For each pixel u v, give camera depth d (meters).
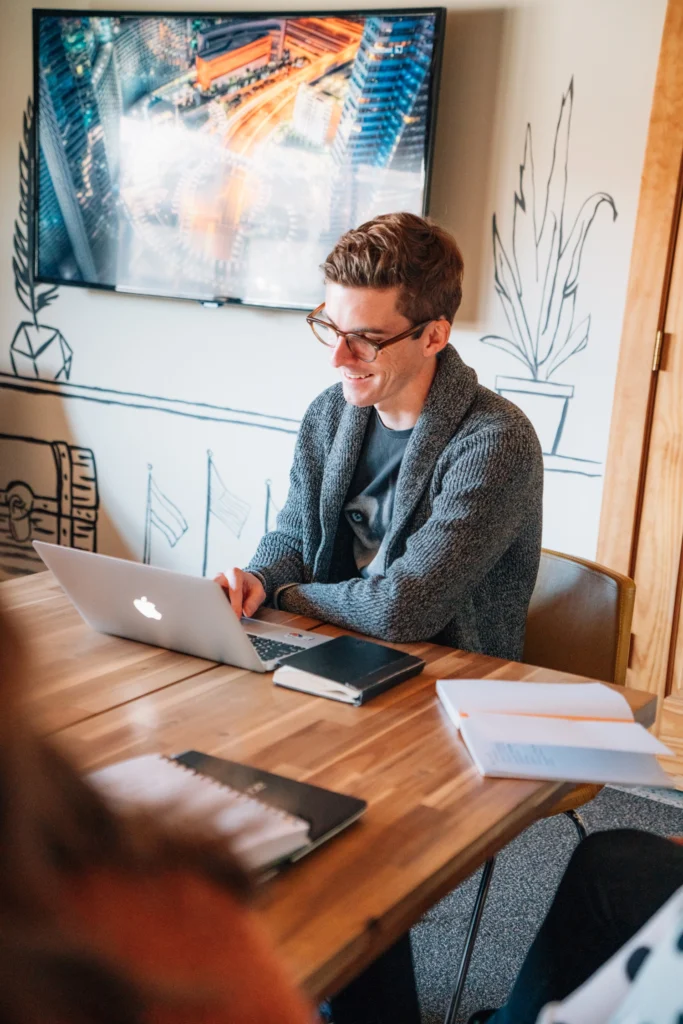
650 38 2.45
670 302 2.46
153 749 1.11
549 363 2.68
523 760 1.11
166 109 3.04
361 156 2.78
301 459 1.89
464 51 2.68
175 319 3.19
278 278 2.96
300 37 2.80
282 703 1.26
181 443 3.26
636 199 2.52
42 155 3.24
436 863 0.90
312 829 0.90
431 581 1.55
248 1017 0.45
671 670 2.58
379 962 1.40
